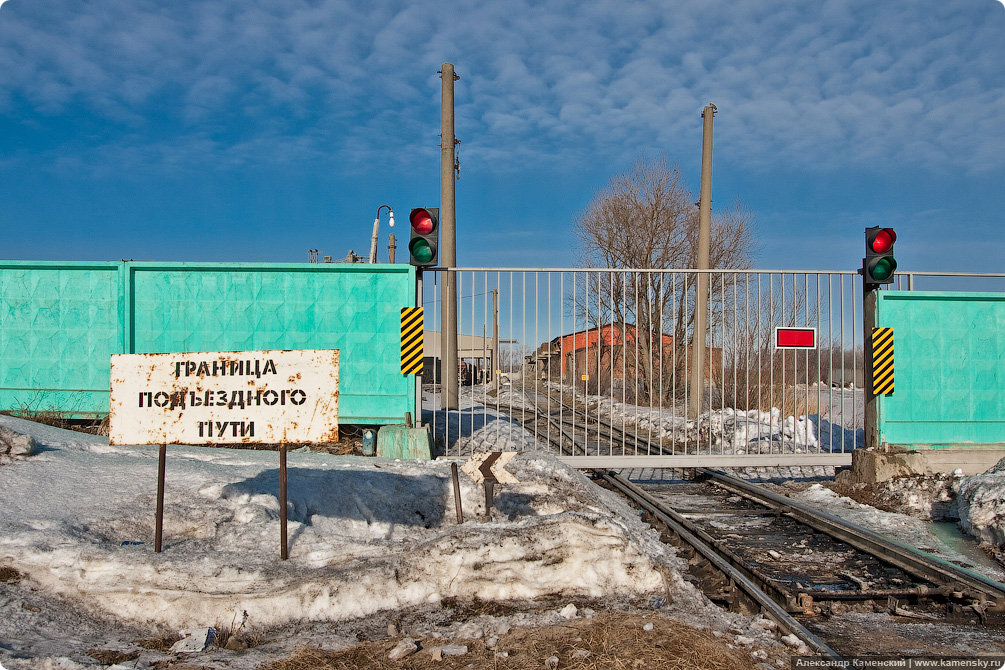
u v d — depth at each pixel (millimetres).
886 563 6891
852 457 10742
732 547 7547
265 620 4785
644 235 29500
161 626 4672
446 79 13953
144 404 5262
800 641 4727
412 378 9977
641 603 5324
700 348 13711
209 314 10109
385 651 4332
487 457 6797
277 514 6203
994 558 7035
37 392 10062
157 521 5168
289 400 5258
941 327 10812
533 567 5402
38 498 5922
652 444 15062
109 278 10148
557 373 31094
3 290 10141
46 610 4562
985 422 10820
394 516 7133
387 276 10125
